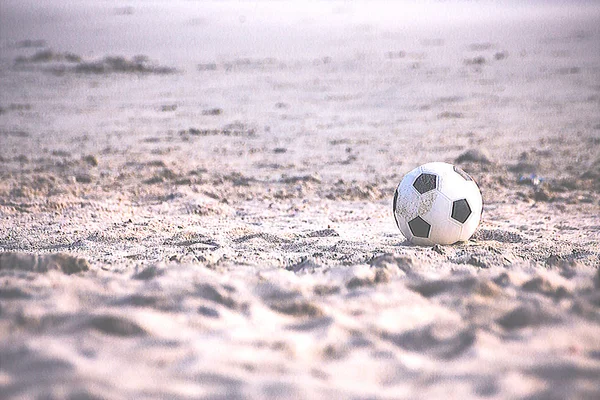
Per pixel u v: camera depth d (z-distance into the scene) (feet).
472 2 274.16
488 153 48.11
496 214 31.91
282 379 10.85
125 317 12.72
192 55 137.69
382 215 31.53
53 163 49.06
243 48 148.56
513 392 10.37
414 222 23.00
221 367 11.20
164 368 11.17
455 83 92.17
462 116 69.41
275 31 183.01
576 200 35.17
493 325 13.19
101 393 10.03
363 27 188.03
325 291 15.57
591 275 16.47
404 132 61.67
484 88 87.20
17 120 71.77
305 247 23.11
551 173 43.21
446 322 13.23
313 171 45.88
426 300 14.87
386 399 10.22
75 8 258.57
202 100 84.89
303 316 13.99
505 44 138.00
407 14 230.27
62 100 85.97
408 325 13.53
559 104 74.49
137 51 146.51
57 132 64.90
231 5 271.28
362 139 58.65
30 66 117.19
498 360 11.63
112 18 223.92
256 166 48.08
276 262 19.54
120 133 64.18
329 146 55.93
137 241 24.49
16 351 11.53
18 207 31.42
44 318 12.99
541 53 120.16
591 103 74.38
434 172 23.12
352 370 11.39
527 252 22.15
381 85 92.73
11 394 10.02
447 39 153.28
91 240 24.54
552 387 10.63
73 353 11.55
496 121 66.13
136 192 37.81
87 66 113.09
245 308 14.21
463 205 22.77
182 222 28.45
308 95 86.63
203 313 13.71
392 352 12.09
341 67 113.09
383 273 16.46
